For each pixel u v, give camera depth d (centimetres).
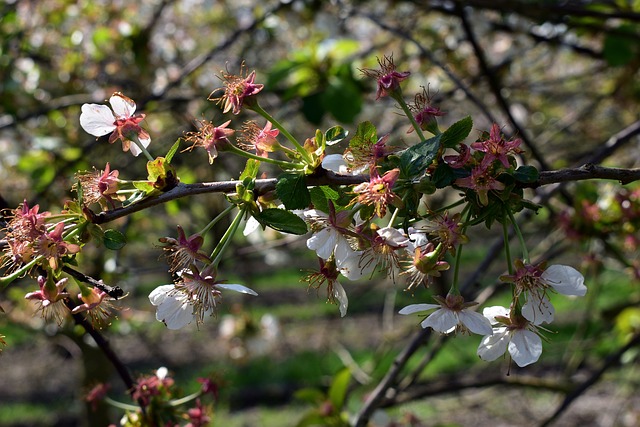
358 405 460
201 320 128
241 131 139
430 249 129
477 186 123
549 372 784
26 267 121
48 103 405
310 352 966
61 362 1006
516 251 627
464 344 866
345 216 126
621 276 562
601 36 388
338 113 309
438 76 425
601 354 740
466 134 126
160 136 459
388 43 374
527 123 505
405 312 128
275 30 453
